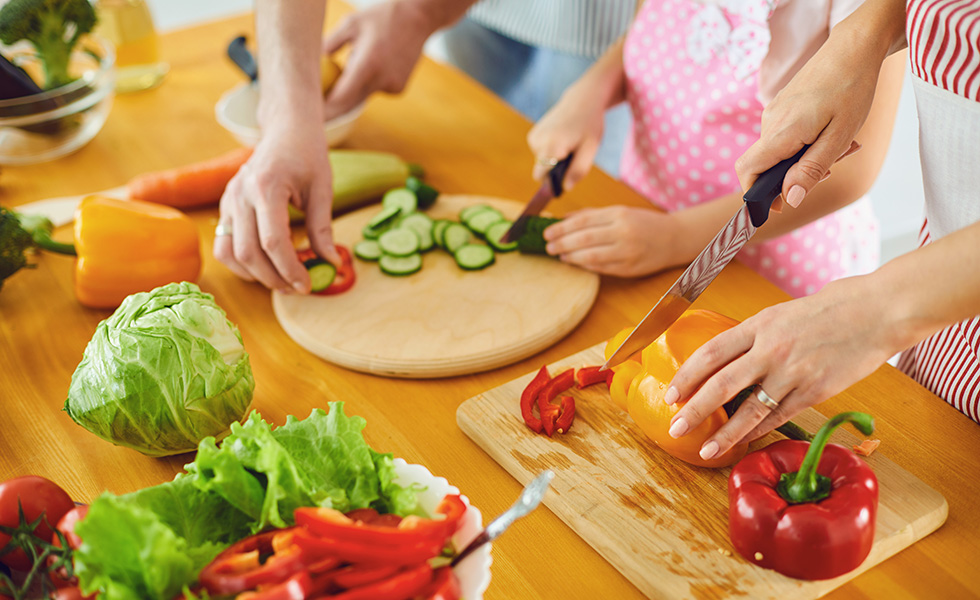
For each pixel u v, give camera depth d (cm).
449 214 173
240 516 93
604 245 151
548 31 229
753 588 97
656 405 110
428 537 84
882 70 144
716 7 163
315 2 169
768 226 158
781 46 158
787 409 101
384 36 198
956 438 119
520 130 206
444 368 135
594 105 183
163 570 80
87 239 144
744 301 149
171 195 175
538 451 118
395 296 150
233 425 93
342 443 96
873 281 95
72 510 92
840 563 94
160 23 391
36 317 149
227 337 116
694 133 179
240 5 405
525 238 156
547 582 103
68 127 188
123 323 114
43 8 175
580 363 134
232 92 199
